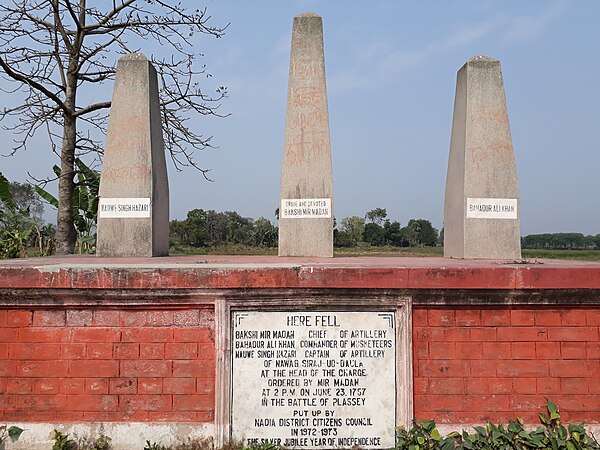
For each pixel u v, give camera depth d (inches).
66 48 434.6
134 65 274.4
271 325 164.9
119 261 215.0
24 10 410.3
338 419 163.3
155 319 165.5
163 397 163.0
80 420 162.2
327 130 287.6
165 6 431.5
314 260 228.8
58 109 434.3
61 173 439.5
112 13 429.4
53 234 558.3
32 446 160.4
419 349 166.1
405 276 163.8
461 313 167.5
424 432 158.6
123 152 271.0
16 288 162.4
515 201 267.6
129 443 160.9
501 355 166.4
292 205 284.7
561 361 166.7
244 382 163.3
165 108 448.1
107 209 268.5
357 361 164.9
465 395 164.9
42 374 163.6
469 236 265.0
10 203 464.8
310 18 293.0
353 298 165.2
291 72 291.3
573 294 166.4
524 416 164.4
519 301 167.2
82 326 165.3
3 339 164.7
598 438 163.0
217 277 163.3
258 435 162.1
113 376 163.3
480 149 270.1
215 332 163.9
